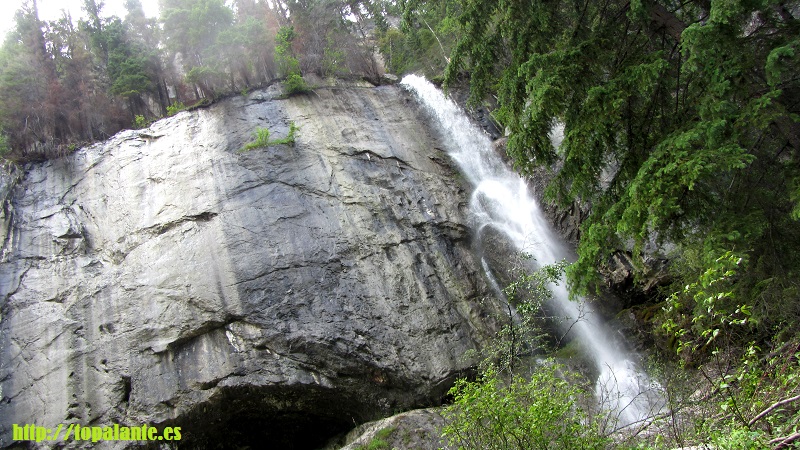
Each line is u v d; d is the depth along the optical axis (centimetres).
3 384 1320
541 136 1021
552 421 583
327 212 1605
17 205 1647
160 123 1886
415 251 1581
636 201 823
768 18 845
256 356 1312
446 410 677
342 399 1335
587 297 1517
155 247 1514
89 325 1402
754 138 870
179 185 1655
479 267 1620
